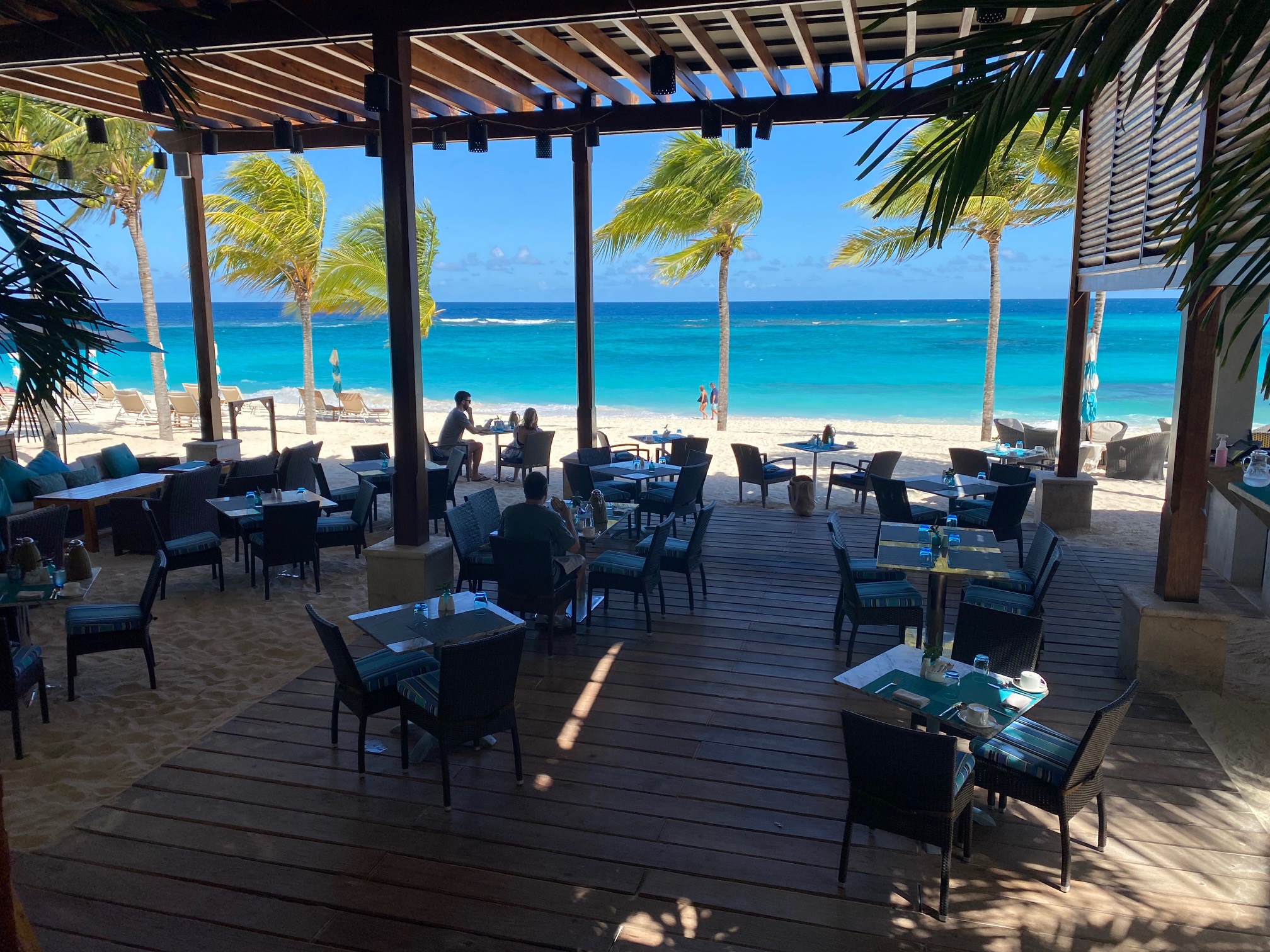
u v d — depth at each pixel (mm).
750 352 42625
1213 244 2387
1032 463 12008
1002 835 4004
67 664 5711
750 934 3332
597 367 39094
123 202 16203
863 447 16391
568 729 4961
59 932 3326
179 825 4023
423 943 3277
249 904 3494
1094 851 3887
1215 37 1824
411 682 4348
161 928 3357
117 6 5312
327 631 4320
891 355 40594
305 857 3787
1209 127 4988
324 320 70312
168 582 7863
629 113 9266
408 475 6621
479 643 4035
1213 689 5422
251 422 20328
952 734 4008
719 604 7105
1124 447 12594
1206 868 3756
